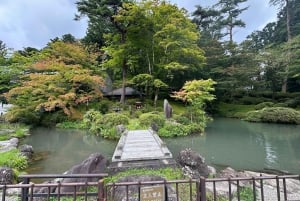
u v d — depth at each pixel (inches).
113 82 878.4
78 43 765.3
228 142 384.5
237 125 593.3
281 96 877.2
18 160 243.1
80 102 590.6
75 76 546.6
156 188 95.7
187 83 526.9
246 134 461.1
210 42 869.2
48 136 442.9
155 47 686.5
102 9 613.6
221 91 877.2
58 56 635.5
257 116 655.8
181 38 645.9
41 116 568.7
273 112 631.8
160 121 450.9
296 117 600.4
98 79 578.6
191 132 448.8
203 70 828.6
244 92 940.0
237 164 266.5
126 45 666.2
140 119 460.1
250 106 848.9
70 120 560.1
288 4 988.6
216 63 844.6
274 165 262.8
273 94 900.6
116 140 394.3
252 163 270.2
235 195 158.6
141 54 722.8
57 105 532.4
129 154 232.4
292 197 165.2
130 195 125.6
